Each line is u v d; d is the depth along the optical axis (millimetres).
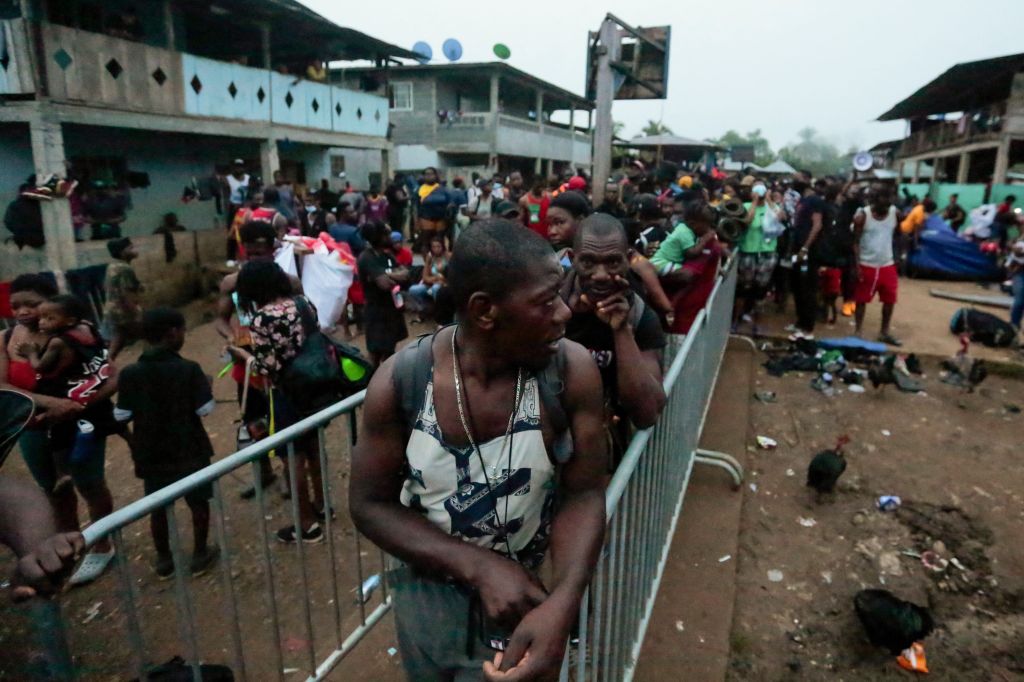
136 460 3453
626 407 2141
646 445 2207
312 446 3877
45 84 9836
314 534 3830
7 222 9344
